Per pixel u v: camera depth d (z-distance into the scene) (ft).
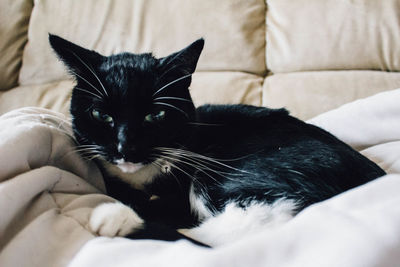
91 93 1.50
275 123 1.63
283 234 1.13
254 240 1.13
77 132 1.54
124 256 1.18
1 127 1.40
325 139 1.55
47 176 1.32
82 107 1.51
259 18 2.26
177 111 1.55
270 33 2.25
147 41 2.26
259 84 2.19
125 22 2.28
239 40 2.24
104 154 1.52
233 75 2.22
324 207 1.18
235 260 1.10
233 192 1.50
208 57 2.26
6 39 2.43
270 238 1.12
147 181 1.63
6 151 1.30
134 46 2.26
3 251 1.20
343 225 1.11
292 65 2.21
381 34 2.10
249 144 1.57
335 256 1.06
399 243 1.07
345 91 2.05
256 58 2.26
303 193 1.43
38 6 2.38
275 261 1.09
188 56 1.53
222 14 2.23
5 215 1.22
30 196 1.28
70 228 1.28
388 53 2.09
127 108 1.48
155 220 1.54
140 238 1.33
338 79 2.09
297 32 2.19
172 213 1.57
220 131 1.66
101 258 1.18
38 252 1.22
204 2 2.24
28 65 2.38
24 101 2.30
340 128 1.74
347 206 1.17
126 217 1.36
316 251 1.09
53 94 2.29
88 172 1.52
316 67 2.18
